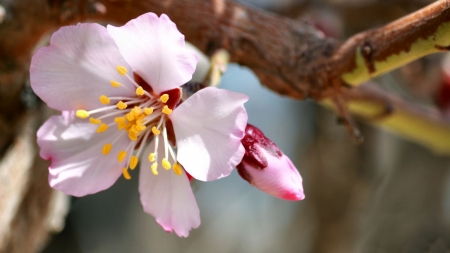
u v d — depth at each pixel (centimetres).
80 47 17
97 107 18
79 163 18
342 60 18
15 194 21
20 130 21
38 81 17
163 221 18
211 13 19
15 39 20
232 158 17
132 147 18
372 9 29
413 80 29
